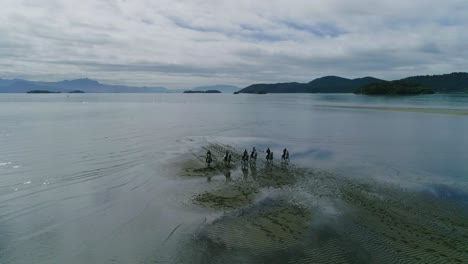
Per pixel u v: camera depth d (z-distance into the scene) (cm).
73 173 2991
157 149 4206
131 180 2783
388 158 3634
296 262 1456
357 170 3073
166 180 2778
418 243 1616
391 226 1812
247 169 3138
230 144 4625
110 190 2517
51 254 1579
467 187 2530
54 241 1706
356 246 1589
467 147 4334
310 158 3644
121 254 1570
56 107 14088
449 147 4338
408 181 2698
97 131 5991
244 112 11538
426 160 3525
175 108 14238
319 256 1503
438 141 4841
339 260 1470
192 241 1672
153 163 3400
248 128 6675
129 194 2427
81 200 2303
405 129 6288
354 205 2134
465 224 1839
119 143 4666
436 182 2667
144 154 3875
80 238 1738
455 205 2136
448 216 1953
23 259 1535
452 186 2555
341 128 6556
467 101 16800
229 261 1476
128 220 1956
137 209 2127
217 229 1798
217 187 2572
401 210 2047
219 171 3069
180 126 7012
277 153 3934
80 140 4916
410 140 4962
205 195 2378
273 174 2944
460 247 1573
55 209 2136
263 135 5606
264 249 1573
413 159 3578
